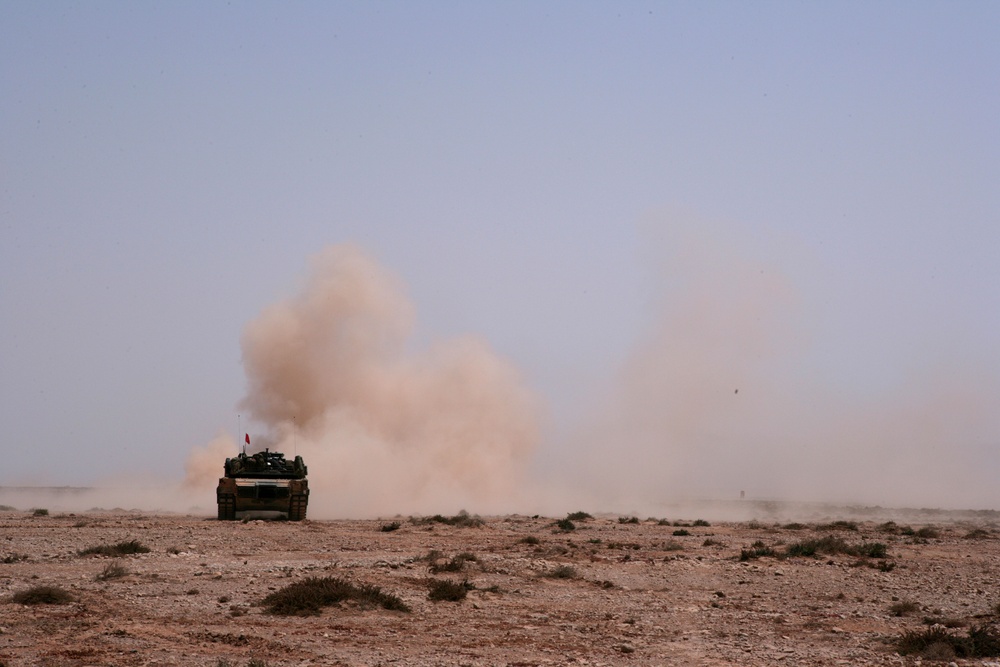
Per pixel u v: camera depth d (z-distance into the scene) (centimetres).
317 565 5444
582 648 3384
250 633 3494
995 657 3303
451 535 7975
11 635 3319
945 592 5072
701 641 3556
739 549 7175
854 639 3634
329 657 3142
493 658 3188
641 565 5831
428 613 4038
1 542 6531
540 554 6369
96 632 3412
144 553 6019
